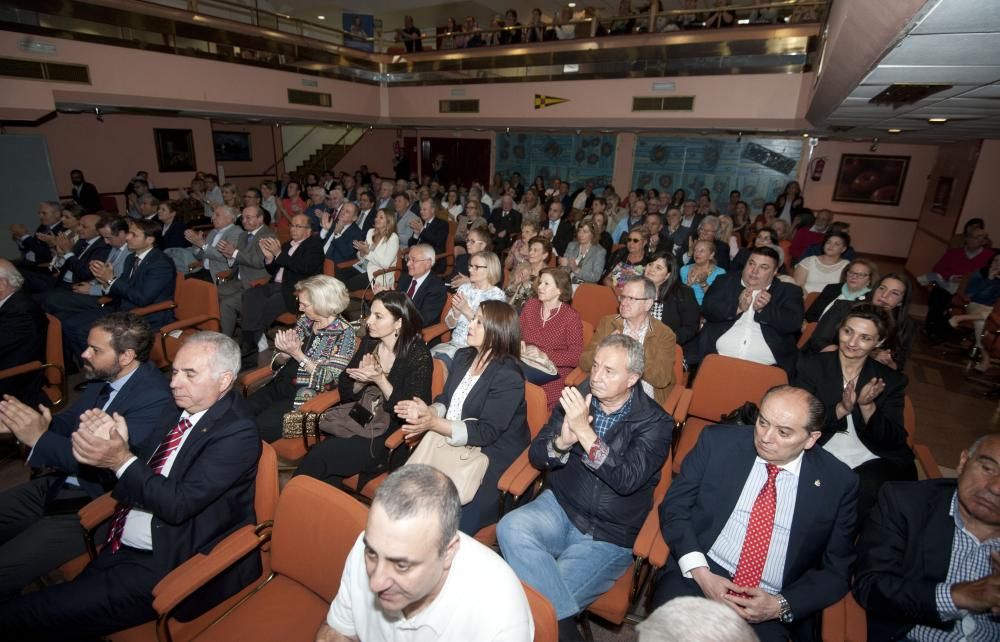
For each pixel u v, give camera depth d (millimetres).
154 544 1810
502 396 2473
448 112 11766
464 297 3875
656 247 6371
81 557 2078
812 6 8078
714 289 3846
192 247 6035
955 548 1700
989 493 1576
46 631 1728
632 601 2008
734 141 11219
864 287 3799
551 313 3711
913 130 6512
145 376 2373
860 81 3230
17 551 1993
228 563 1757
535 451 2254
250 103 9750
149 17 8094
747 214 9211
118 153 10898
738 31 8562
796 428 1738
